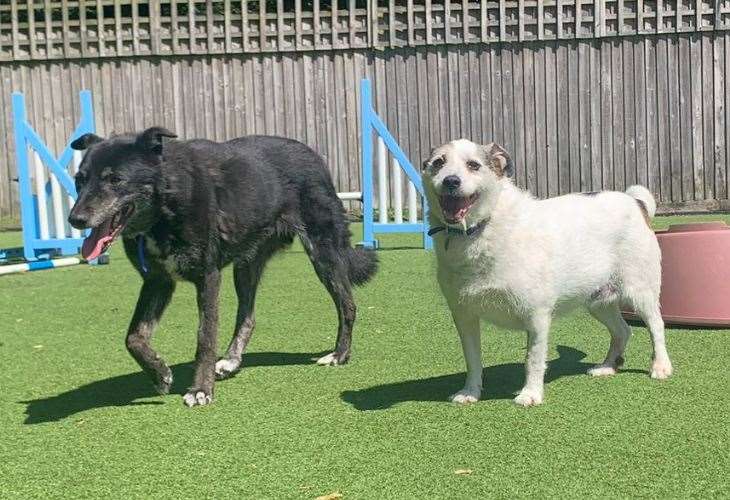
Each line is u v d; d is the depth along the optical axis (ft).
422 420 13.16
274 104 41.88
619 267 15.21
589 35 39.17
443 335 19.31
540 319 13.87
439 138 40.93
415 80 40.88
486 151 13.84
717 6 38.27
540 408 13.55
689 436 11.93
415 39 40.55
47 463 11.96
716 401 13.56
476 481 10.59
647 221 15.65
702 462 10.96
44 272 30.91
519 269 13.57
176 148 15.15
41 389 16.07
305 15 41.34
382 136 33.65
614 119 39.52
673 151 39.29
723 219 35.76
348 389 15.25
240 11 43.24
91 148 14.42
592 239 14.65
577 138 39.83
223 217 15.61
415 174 33.58
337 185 42.16
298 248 34.37
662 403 13.56
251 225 16.22
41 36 42.11
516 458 11.32
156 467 11.60
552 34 39.45
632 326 19.63
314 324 21.11
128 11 45.03
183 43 41.86
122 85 42.27
